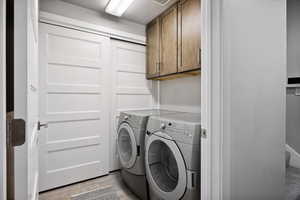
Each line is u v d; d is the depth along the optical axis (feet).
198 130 3.86
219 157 3.06
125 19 7.93
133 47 8.42
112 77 7.84
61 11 6.41
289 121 8.49
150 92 9.04
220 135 3.05
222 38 3.04
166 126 4.50
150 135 5.07
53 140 6.39
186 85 7.73
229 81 3.17
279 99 4.38
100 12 7.29
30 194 2.13
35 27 2.96
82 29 6.89
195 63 5.66
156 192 4.73
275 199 4.33
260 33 3.87
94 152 7.30
